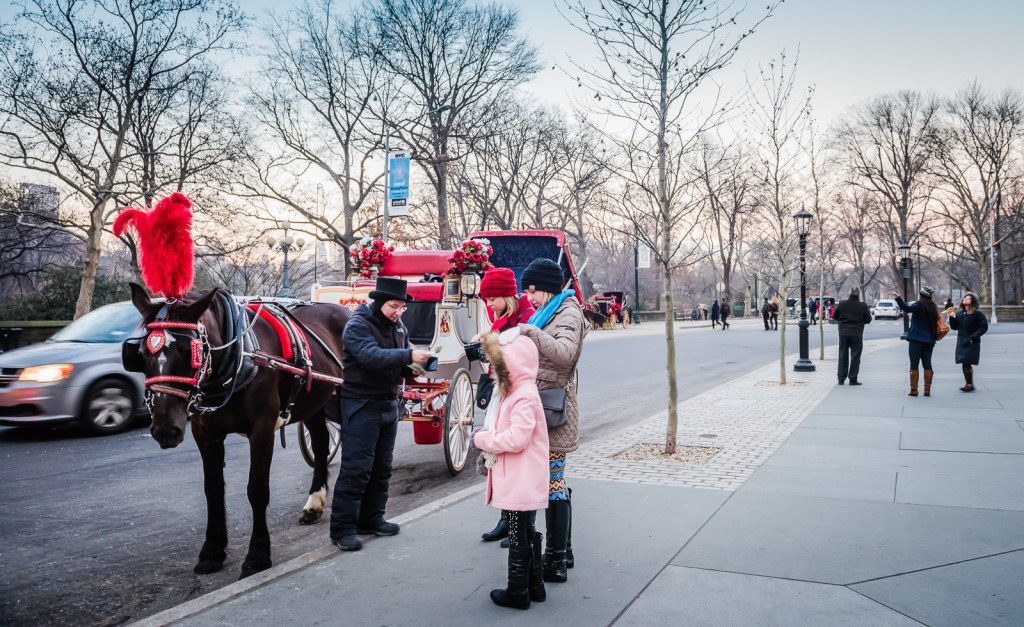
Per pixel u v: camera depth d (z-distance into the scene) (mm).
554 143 35562
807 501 5910
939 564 4434
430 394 7648
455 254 7895
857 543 4844
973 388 12789
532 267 4453
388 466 5309
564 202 40062
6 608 4344
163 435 4156
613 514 5641
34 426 10625
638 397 13906
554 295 4461
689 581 4242
